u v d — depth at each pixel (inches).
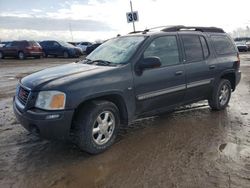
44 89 163.2
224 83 266.7
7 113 264.5
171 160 168.9
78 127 169.6
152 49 207.2
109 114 180.5
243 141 195.8
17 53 985.5
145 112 206.4
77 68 191.8
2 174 154.5
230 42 280.8
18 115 174.6
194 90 237.3
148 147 187.0
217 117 249.1
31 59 992.9
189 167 160.2
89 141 170.7
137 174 153.6
